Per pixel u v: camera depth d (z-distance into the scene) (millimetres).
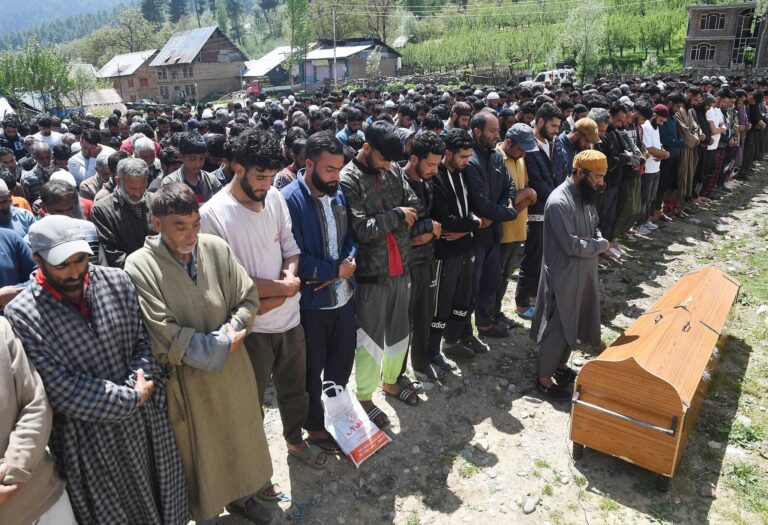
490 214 4043
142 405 2344
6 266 2945
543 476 3324
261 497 3109
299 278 3168
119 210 3822
